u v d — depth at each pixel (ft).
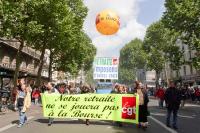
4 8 77.71
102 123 58.85
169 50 154.71
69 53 182.09
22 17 84.99
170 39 252.01
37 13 102.12
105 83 88.79
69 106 56.49
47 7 105.19
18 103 52.75
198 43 130.72
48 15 107.24
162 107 104.58
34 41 123.24
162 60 269.64
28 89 53.11
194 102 144.66
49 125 54.60
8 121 60.29
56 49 146.51
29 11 98.48
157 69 277.44
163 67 274.57
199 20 133.39
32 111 84.79
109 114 55.31
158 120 65.62
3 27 81.92
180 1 141.08
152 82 330.95
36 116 70.49
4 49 151.12
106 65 84.07
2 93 94.68
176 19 137.80
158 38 272.72
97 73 84.17
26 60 194.39
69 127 52.29
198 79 207.82
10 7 79.71
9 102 102.83
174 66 153.38
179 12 134.41
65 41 136.05
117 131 48.83
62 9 111.34
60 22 110.93
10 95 103.76
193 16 132.46
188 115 78.43
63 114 56.44
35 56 212.23
